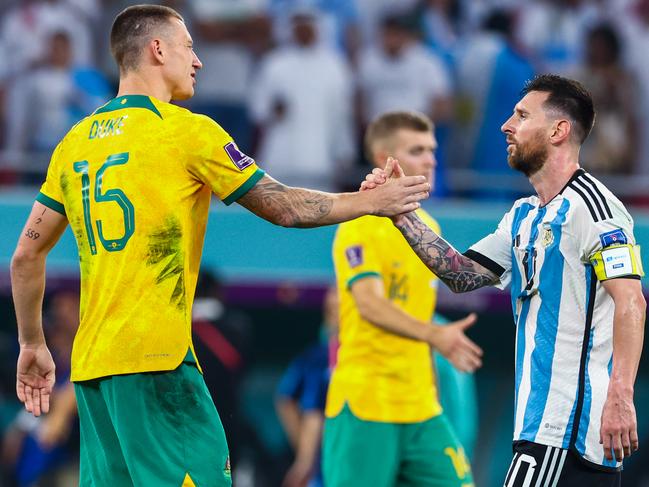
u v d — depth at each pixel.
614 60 40.12
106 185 15.81
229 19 39.72
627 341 15.52
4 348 36.16
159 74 16.48
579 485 15.94
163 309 15.68
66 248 35.00
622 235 15.84
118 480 16.34
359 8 40.28
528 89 17.02
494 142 38.19
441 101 38.53
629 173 39.78
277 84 37.69
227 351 25.80
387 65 38.69
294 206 15.98
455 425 26.70
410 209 16.33
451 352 21.22
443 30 40.50
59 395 31.75
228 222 35.56
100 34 39.59
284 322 37.66
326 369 31.34
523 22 41.19
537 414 16.08
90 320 15.99
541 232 16.44
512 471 16.17
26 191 36.44
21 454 32.78
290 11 39.91
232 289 35.78
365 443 22.12
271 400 38.44
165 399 15.71
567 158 16.61
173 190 15.73
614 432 15.36
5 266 35.16
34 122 37.84
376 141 22.75
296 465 31.11
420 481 22.25
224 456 16.11
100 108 16.45
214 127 15.93
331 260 35.69
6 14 38.59
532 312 16.45
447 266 17.27
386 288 22.31
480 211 36.50
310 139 37.56
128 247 15.66
